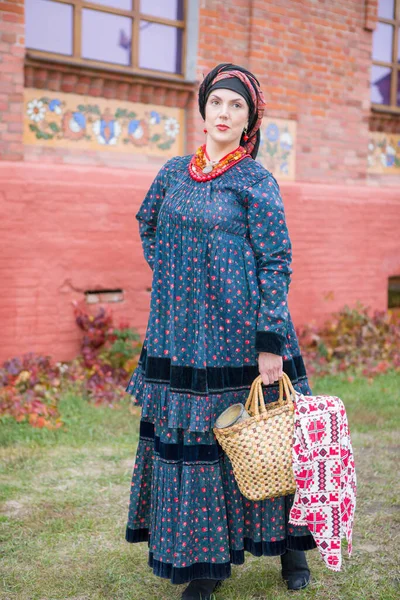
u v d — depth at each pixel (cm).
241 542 267
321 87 782
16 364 568
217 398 258
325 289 785
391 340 791
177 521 262
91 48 632
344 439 255
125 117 650
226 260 255
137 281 651
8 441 473
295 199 751
